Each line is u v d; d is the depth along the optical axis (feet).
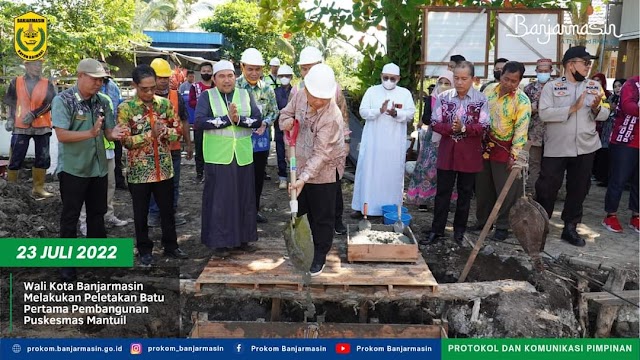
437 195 17.67
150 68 14.62
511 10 24.70
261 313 15.02
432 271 16.57
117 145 24.76
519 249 17.57
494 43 25.07
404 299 14.20
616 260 16.75
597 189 26.78
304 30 29.27
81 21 39.11
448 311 14.52
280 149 25.93
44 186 24.80
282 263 14.82
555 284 15.23
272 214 21.88
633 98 18.54
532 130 22.07
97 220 15.43
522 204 14.75
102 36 40.91
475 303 14.20
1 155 30.32
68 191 14.38
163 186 15.69
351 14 27.61
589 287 15.72
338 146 13.43
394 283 13.69
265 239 16.98
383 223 18.86
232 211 14.90
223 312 14.87
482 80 25.91
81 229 18.30
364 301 14.14
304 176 13.01
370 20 27.37
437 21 24.62
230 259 15.06
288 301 15.16
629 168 19.16
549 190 18.21
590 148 17.62
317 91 12.48
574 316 14.82
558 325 13.80
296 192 12.94
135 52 62.03
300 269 13.12
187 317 14.73
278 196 24.82
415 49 29.55
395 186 20.29
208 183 14.82
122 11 44.37
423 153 21.70
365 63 31.40
